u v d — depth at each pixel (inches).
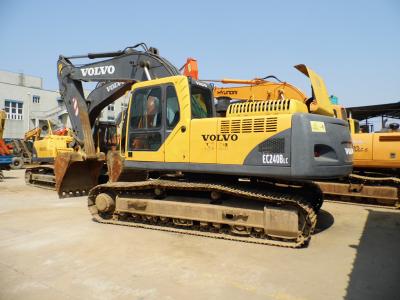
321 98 257.4
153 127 272.1
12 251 216.5
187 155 254.5
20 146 978.1
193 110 266.5
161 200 274.8
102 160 413.7
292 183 267.1
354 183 386.6
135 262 196.2
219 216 246.7
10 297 153.1
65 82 414.3
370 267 189.6
